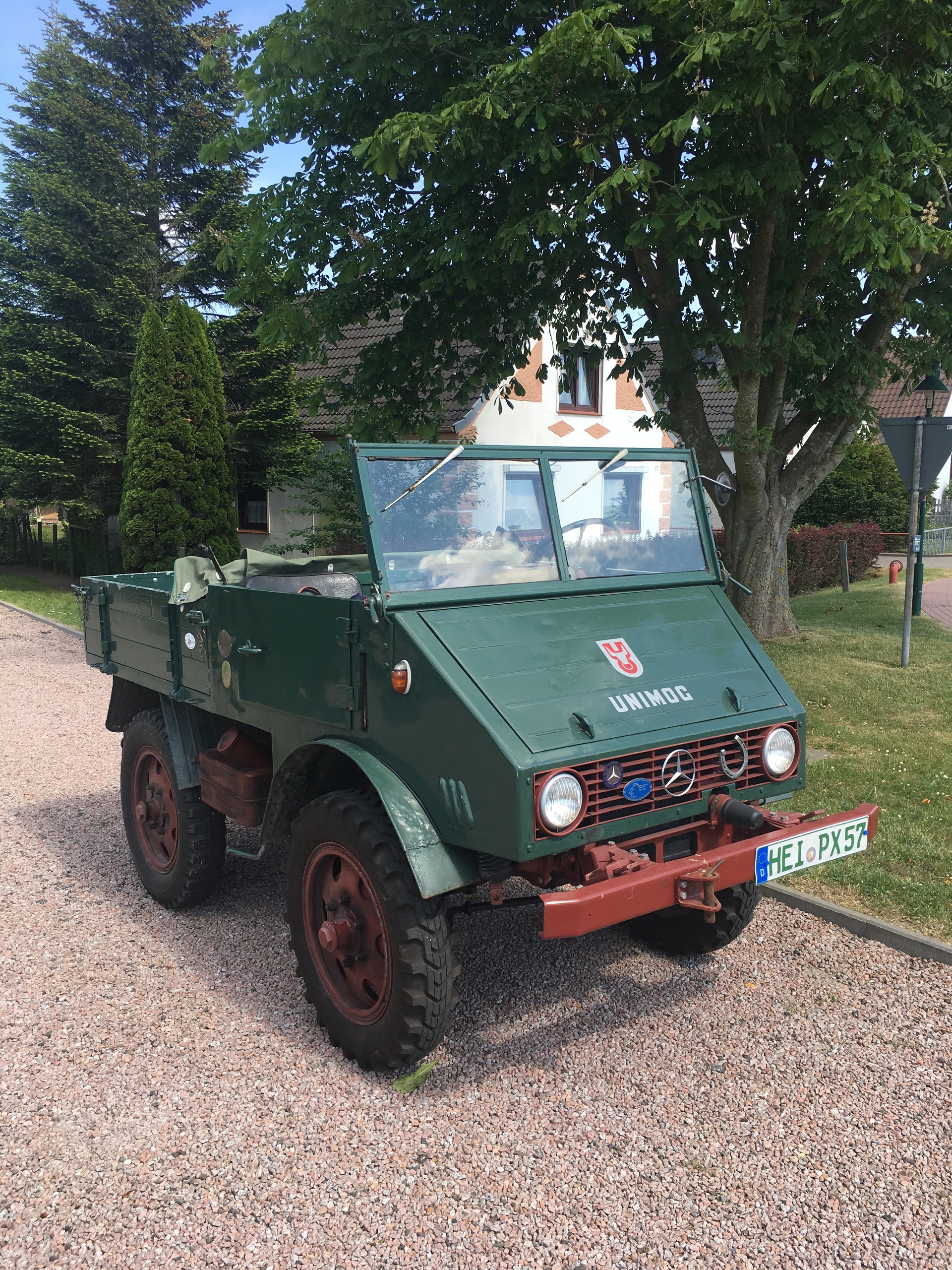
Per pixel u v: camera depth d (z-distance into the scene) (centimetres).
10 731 878
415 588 345
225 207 1677
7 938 458
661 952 436
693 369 942
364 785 394
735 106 670
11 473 1631
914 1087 331
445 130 754
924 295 1012
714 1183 283
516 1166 291
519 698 320
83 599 597
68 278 1614
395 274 930
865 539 1902
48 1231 268
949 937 432
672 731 337
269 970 424
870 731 771
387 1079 339
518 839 293
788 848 337
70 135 1706
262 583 495
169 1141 305
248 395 1691
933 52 716
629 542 421
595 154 721
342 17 829
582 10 677
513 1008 388
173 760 466
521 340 1047
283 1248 260
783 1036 364
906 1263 253
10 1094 331
